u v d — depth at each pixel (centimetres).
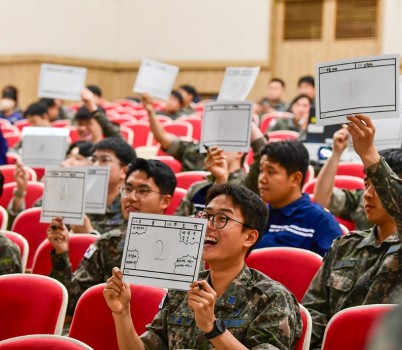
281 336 311
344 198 536
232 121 534
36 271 517
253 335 312
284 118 1091
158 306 383
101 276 459
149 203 468
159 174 468
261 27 1609
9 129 1213
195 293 292
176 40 1689
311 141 755
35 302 404
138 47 1731
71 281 453
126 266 322
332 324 335
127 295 326
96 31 1738
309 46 1582
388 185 328
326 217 490
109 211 576
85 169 479
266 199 494
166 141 705
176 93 1345
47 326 399
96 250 461
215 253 327
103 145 582
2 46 1733
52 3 1711
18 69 1719
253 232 332
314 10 1577
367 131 330
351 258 384
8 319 405
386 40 1493
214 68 1648
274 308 316
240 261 331
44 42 1708
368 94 366
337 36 1556
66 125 1221
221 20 1647
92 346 394
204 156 704
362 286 375
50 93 889
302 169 493
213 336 293
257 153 537
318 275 394
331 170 536
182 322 332
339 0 1550
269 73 1602
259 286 324
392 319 123
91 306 399
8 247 466
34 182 709
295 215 493
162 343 338
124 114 1343
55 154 749
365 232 392
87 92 817
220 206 331
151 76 806
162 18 1706
